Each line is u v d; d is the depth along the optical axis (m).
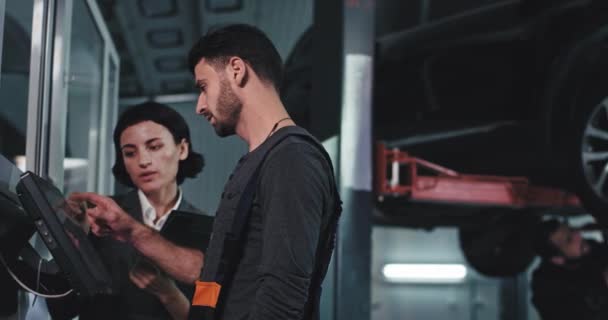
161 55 6.24
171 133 1.85
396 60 4.10
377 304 9.34
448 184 4.00
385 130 4.23
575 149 3.32
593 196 3.31
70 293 1.46
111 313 1.61
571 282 3.49
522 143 3.73
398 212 4.36
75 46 3.22
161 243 1.50
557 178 3.91
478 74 3.74
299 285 0.98
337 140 3.55
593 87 3.26
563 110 3.38
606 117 3.30
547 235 3.50
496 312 9.50
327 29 3.74
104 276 1.30
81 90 3.14
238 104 1.16
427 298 9.51
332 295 3.40
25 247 1.43
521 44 3.55
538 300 3.64
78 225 1.40
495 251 4.84
